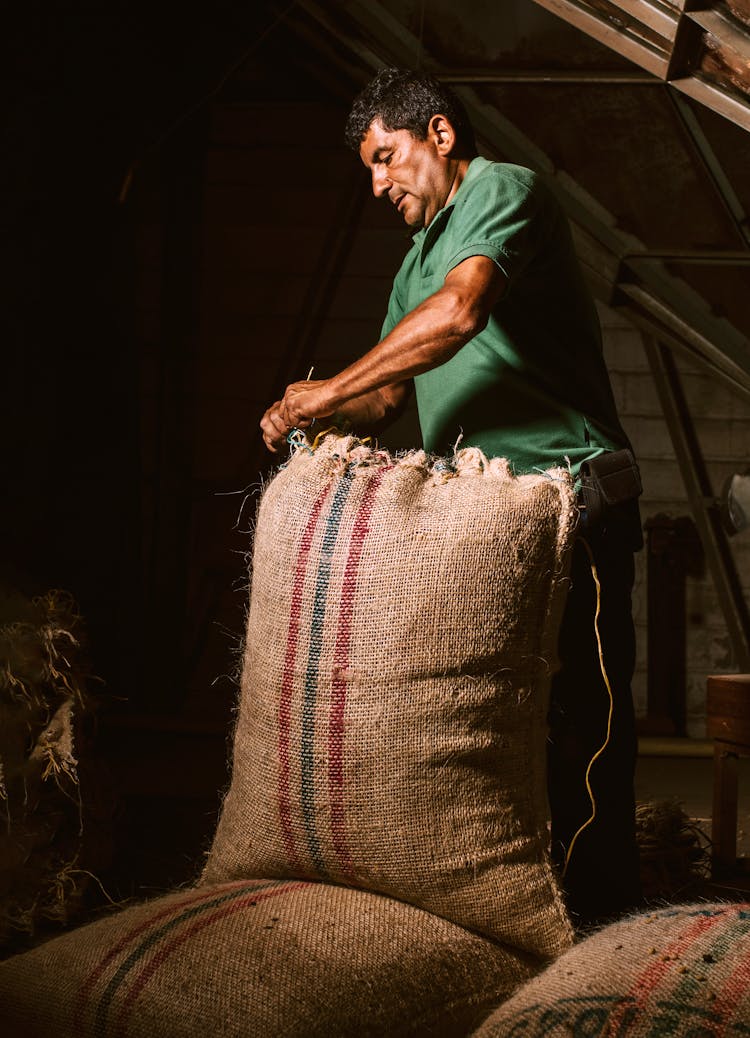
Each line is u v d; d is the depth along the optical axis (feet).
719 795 8.87
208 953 4.73
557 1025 4.12
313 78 19.06
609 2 8.81
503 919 5.16
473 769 5.20
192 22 18.70
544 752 5.56
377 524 5.40
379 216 19.30
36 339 16.55
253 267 19.42
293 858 5.40
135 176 17.84
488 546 5.27
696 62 8.98
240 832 5.56
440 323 5.96
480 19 12.60
